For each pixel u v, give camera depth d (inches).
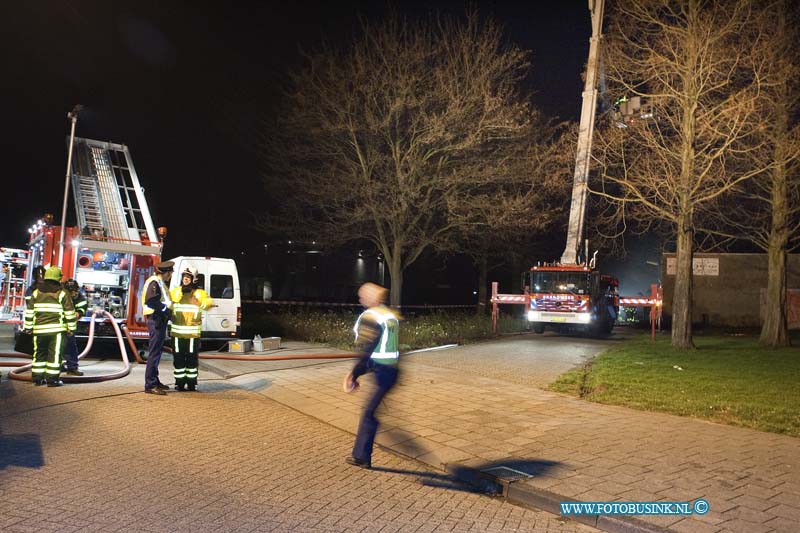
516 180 763.4
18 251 634.8
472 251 1013.8
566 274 800.3
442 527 186.5
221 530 175.9
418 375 454.0
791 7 595.2
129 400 352.5
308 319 776.9
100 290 548.7
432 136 708.7
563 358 564.1
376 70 734.5
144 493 204.2
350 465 247.4
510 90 748.6
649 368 489.4
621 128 634.8
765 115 626.5
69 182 564.7
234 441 277.1
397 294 781.9
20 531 168.7
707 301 1080.2
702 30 585.6
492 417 320.8
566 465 237.8
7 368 470.3
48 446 255.0
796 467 236.5
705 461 243.4
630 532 182.2
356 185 759.7
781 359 550.3
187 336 388.8
